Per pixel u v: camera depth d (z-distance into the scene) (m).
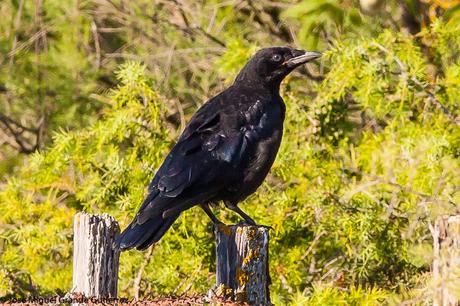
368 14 11.54
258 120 10.40
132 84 13.19
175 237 12.51
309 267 12.68
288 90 13.56
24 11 18.80
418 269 12.21
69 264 13.27
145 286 12.59
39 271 13.18
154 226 9.14
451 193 11.94
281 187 13.08
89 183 13.03
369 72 12.88
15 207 13.42
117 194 12.97
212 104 10.52
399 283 11.94
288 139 13.05
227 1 18.02
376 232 12.17
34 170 13.82
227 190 10.11
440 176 12.16
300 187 12.67
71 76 18.52
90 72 18.52
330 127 13.07
